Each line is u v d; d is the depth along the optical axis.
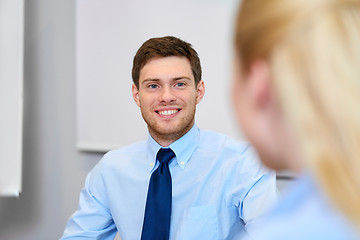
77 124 2.25
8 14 2.14
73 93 2.30
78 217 1.50
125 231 1.43
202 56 1.97
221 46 1.89
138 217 1.42
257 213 1.29
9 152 2.11
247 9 0.34
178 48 1.37
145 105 1.38
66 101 2.32
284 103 0.32
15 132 2.11
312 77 0.31
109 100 2.16
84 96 2.23
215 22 1.91
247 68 0.35
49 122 2.37
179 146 1.39
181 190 1.38
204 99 1.97
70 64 2.31
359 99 0.30
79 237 1.48
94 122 2.20
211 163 1.39
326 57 0.31
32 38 2.43
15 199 2.45
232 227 1.37
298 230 0.32
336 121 0.30
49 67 2.38
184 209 1.36
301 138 0.31
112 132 2.14
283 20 0.32
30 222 2.41
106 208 1.50
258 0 0.34
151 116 1.37
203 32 1.96
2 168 2.11
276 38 0.32
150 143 1.42
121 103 2.12
